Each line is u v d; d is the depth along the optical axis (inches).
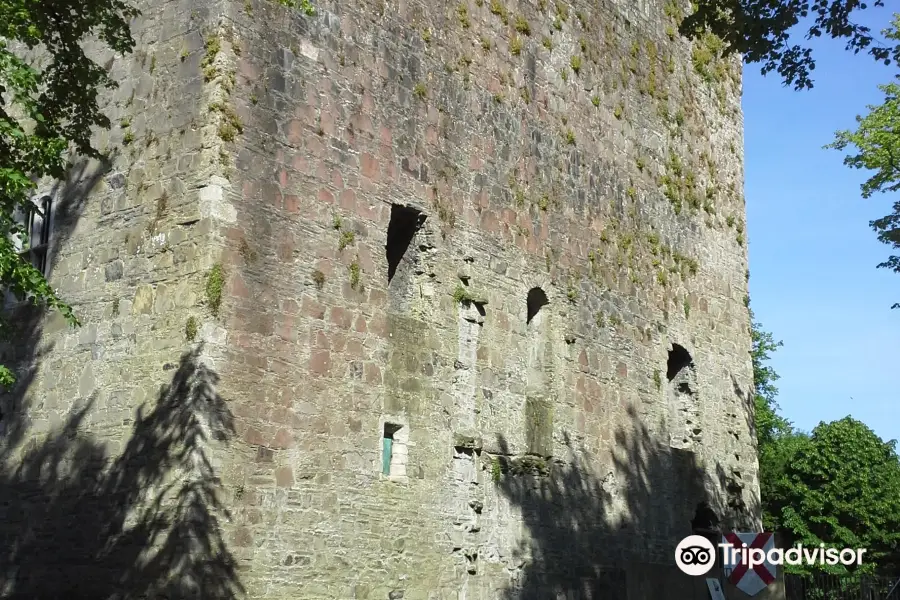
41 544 800.3
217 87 798.5
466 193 1020.5
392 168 935.0
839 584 1545.3
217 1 814.5
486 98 1066.1
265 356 792.3
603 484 1132.5
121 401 784.3
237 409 765.9
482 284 1021.8
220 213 780.6
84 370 814.5
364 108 916.0
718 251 1411.2
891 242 1310.3
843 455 1916.8
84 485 787.4
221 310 768.3
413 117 968.3
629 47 1304.1
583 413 1126.4
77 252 842.8
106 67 860.6
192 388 748.6
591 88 1222.9
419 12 997.8
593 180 1202.0
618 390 1184.2
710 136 1435.8
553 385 1091.9
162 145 812.6
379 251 903.7
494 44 1089.4
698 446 1301.7
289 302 817.5
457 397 970.1
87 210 845.2
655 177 1310.3
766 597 1064.2
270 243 811.4
